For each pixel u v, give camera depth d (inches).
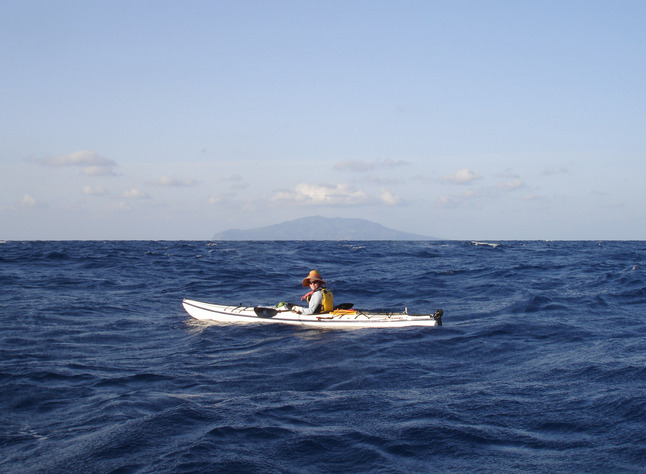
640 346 370.0
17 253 1533.0
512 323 472.1
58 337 424.2
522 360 346.0
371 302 660.1
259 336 437.4
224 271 1064.8
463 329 454.0
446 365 338.0
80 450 193.0
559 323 473.4
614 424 215.8
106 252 1689.2
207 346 400.8
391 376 309.7
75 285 796.6
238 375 313.1
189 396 266.8
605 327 455.2
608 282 810.2
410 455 190.7
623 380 279.6
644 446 193.0
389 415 232.8
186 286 812.6
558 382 284.8
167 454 187.6
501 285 789.2
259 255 1654.8
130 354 372.8
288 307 506.3
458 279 914.1
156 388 283.3
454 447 197.3
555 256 1667.1
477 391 271.4
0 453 194.2
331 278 928.9
